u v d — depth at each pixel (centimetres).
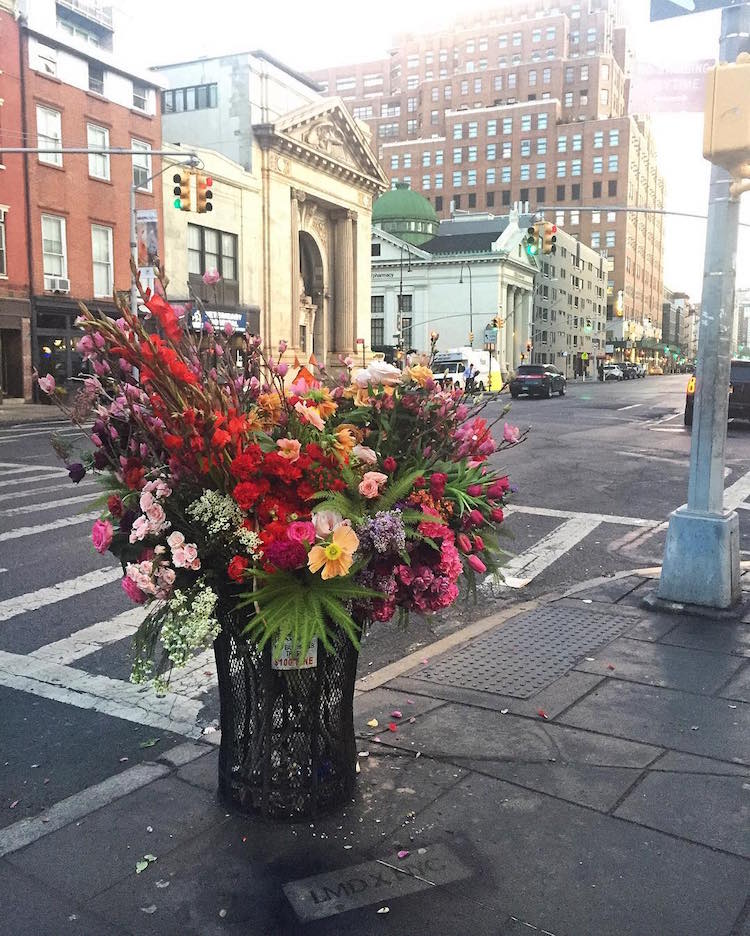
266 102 3972
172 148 3450
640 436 1867
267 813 294
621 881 261
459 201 12725
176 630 260
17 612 581
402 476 289
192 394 262
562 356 9688
